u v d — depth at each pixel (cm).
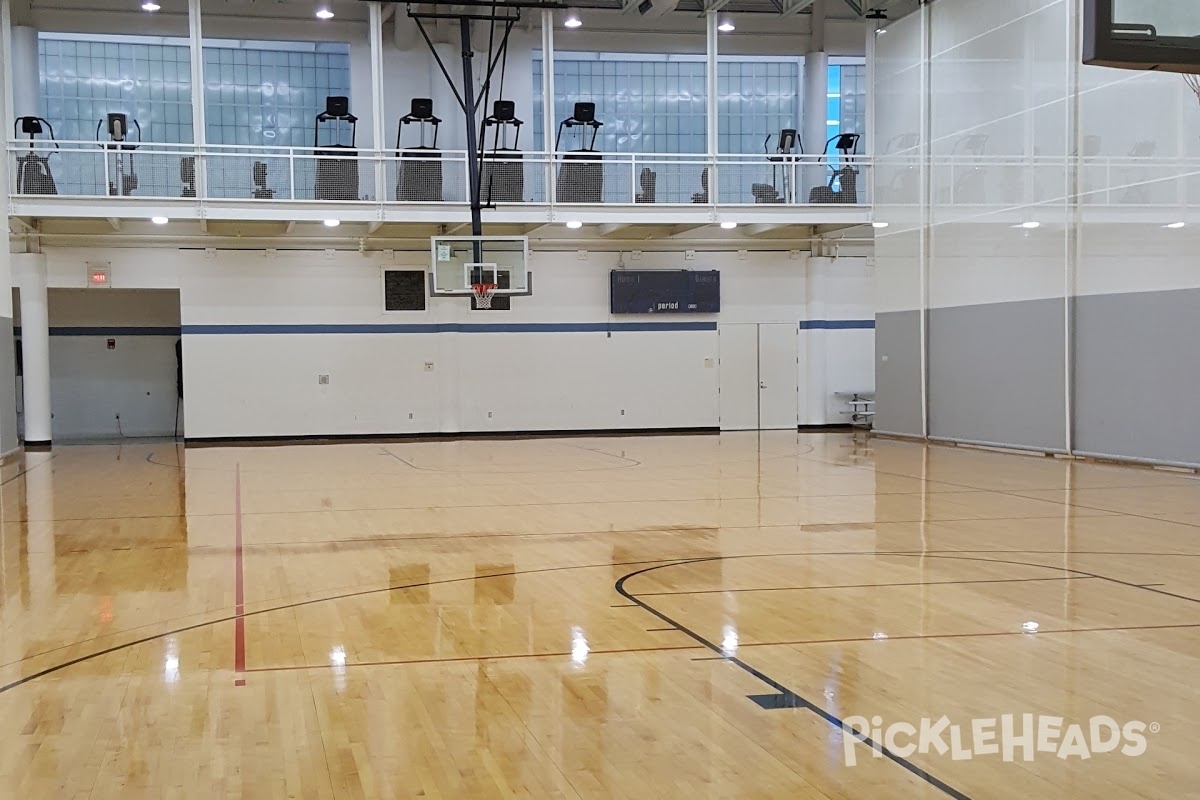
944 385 1745
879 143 1909
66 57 1977
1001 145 1589
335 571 738
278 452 1759
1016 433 1581
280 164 1886
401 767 365
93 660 511
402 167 1856
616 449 1769
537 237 2108
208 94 2022
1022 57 1540
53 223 1908
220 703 440
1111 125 1386
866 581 675
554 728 403
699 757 370
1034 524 912
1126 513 972
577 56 2153
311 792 344
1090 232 1428
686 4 2105
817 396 2198
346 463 1554
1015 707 419
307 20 2005
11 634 566
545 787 346
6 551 834
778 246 2192
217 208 1778
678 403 2167
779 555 775
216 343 2002
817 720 406
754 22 2127
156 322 2142
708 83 1916
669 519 965
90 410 2119
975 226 1655
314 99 2059
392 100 2052
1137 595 627
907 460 1512
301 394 2033
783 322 2200
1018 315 1566
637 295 2133
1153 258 1330
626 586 671
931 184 1762
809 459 1549
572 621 578
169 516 1020
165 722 417
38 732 406
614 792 341
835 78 2231
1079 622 560
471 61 1888
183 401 1995
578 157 1898
